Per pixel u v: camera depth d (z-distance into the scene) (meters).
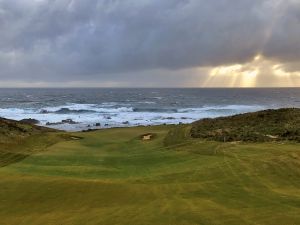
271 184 18.08
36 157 29.42
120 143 38.78
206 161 24.48
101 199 15.91
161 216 13.55
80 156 30.30
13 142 35.16
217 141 32.28
